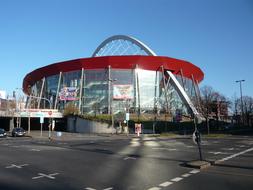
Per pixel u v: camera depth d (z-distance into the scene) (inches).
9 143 1424.7
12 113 3324.3
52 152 940.0
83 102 3937.0
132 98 3782.0
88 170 578.6
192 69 4404.5
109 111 3747.5
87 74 3993.6
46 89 4402.1
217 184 447.8
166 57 3937.0
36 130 3791.8
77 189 416.8
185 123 3417.8
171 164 659.4
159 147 1150.3
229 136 2069.4
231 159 751.7
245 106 4473.4
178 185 440.8
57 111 3508.9
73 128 3353.8
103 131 2977.4
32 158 774.5
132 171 565.9
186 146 1199.6
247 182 462.6
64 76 4180.6
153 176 513.0
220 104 3914.9
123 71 3956.7
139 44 4217.5
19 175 525.3
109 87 3875.5
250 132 2783.0
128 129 2945.4
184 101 3887.8
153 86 4005.9
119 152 943.7
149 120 3184.1
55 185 442.3
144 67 3986.2
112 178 495.2
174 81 4047.7
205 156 824.9
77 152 940.6
